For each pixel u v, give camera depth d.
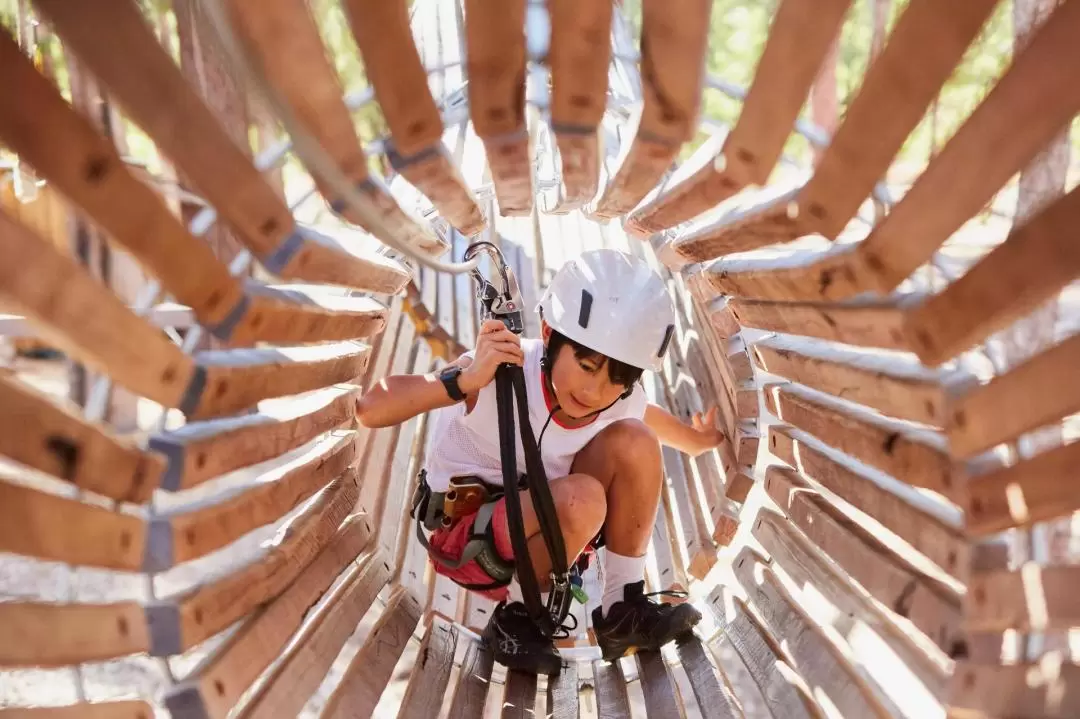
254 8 1.36
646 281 2.38
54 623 1.38
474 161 2.53
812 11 1.45
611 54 1.91
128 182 1.31
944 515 1.81
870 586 2.11
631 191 2.18
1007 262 1.33
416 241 2.37
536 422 2.54
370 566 2.87
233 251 2.29
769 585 2.80
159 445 1.59
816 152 1.72
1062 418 1.37
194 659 3.04
